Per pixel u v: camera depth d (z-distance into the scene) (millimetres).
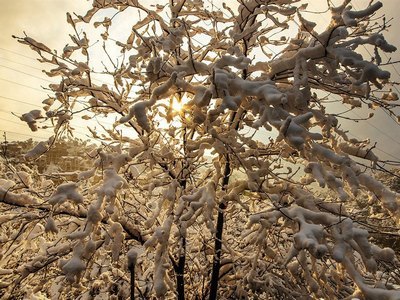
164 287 3215
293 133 2590
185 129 4336
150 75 3078
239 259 4473
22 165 4047
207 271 4828
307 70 3160
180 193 4070
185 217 3344
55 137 3510
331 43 2895
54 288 4426
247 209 3727
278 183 4180
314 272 3439
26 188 3770
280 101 2623
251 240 3855
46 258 3805
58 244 3990
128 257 2805
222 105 2805
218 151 3668
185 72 3096
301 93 3051
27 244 4180
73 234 2818
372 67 2729
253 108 3062
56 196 2955
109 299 4668
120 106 4164
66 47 3604
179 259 4309
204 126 3527
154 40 3404
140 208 4758
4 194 3422
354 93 3494
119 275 4465
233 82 2926
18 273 3848
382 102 3480
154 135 4305
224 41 4141
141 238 4262
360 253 2918
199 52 4480
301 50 3154
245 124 4383
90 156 4027
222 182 4320
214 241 4375
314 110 3324
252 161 3641
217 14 4336
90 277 4434
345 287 4094
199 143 3883
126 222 4125
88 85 4008
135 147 3787
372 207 3795
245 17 3992
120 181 3031
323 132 3512
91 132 4211
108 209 2998
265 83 2914
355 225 3617
